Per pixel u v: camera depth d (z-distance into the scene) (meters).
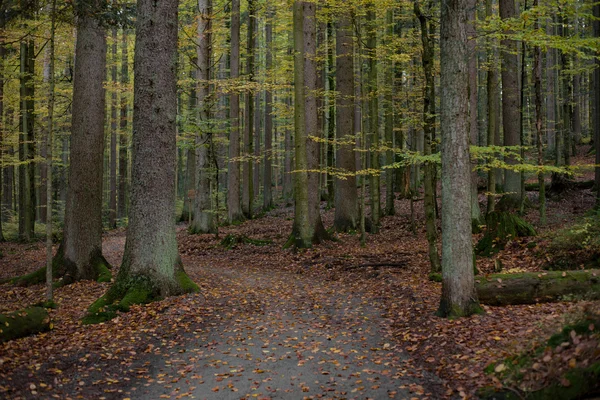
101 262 12.48
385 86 18.16
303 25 16.34
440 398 5.12
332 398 5.46
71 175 12.37
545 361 4.64
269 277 12.59
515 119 16.09
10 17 13.22
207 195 20.77
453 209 7.49
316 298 10.13
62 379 5.99
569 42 9.24
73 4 10.89
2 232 22.78
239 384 5.99
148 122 9.79
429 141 10.34
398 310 8.59
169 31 9.91
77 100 12.31
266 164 28.47
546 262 9.77
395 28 18.69
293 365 6.56
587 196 17.09
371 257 13.38
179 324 8.24
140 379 6.18
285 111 23.30
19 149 21.11
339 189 18.00
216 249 17.56
